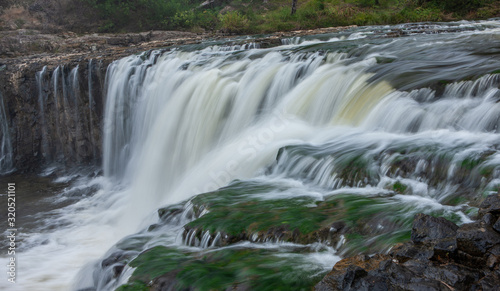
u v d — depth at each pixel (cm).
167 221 741
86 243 1042
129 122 1698
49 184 1647
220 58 1541
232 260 540
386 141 803
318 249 552
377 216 579
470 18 2570
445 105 839
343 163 754
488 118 760
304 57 1331
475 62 1054
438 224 461
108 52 2158
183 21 3148
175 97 1409
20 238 1080
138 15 3153
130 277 535
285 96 1171
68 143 1866
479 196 591
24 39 2639
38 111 1881
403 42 1445
